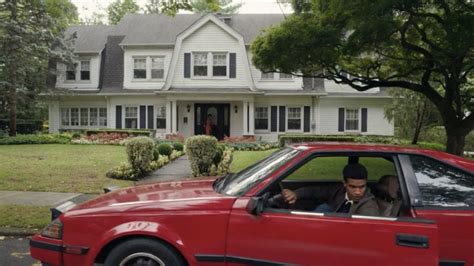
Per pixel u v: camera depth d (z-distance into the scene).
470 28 8.46
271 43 11.18
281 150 3.88
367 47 10.51
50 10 22.31
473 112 12.25
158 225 3.11
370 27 8.94
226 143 19.34
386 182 3.60
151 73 23.56
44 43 21.59
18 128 24.17
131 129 23.25
